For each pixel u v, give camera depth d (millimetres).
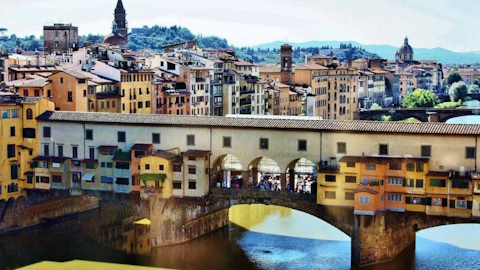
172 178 122500
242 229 138375
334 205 114312
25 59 199875
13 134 131125
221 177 129125
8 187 131000
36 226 138500
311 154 116375
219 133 121188
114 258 120688
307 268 113938
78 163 129375
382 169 111250
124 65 183250
